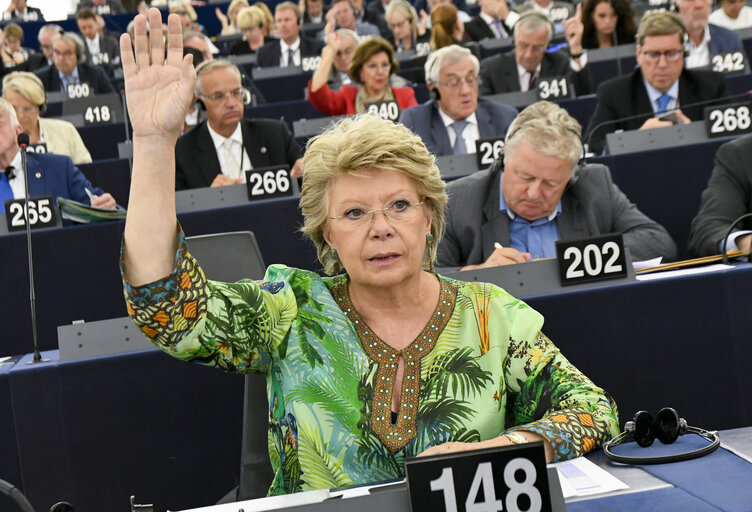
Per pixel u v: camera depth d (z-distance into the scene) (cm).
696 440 144
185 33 747
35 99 564
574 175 295
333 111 608
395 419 146
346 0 1074
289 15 980
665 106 486
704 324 227
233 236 238
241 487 178
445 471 112
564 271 232
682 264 263
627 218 307
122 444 240
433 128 482
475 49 785
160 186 134
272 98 874
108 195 427
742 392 226
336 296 155
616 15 730
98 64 1084
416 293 152
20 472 237
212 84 469
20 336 372
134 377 241
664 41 475
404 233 146
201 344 142
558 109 279
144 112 133
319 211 151
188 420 243
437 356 150
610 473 133
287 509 113
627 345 226
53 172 447
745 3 916
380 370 148
